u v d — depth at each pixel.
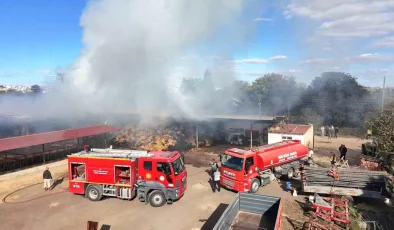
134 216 15.38
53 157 25.36
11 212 15.85
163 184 16.58
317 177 17.38
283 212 15.50
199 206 16.66
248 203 14.82
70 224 14.51
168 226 14.30
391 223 14.48
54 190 19.19
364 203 16.78
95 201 17.30
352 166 23.66
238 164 18.23
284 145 21.19
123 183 17.14
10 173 20.98
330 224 13.70
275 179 20.92
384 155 19.52
